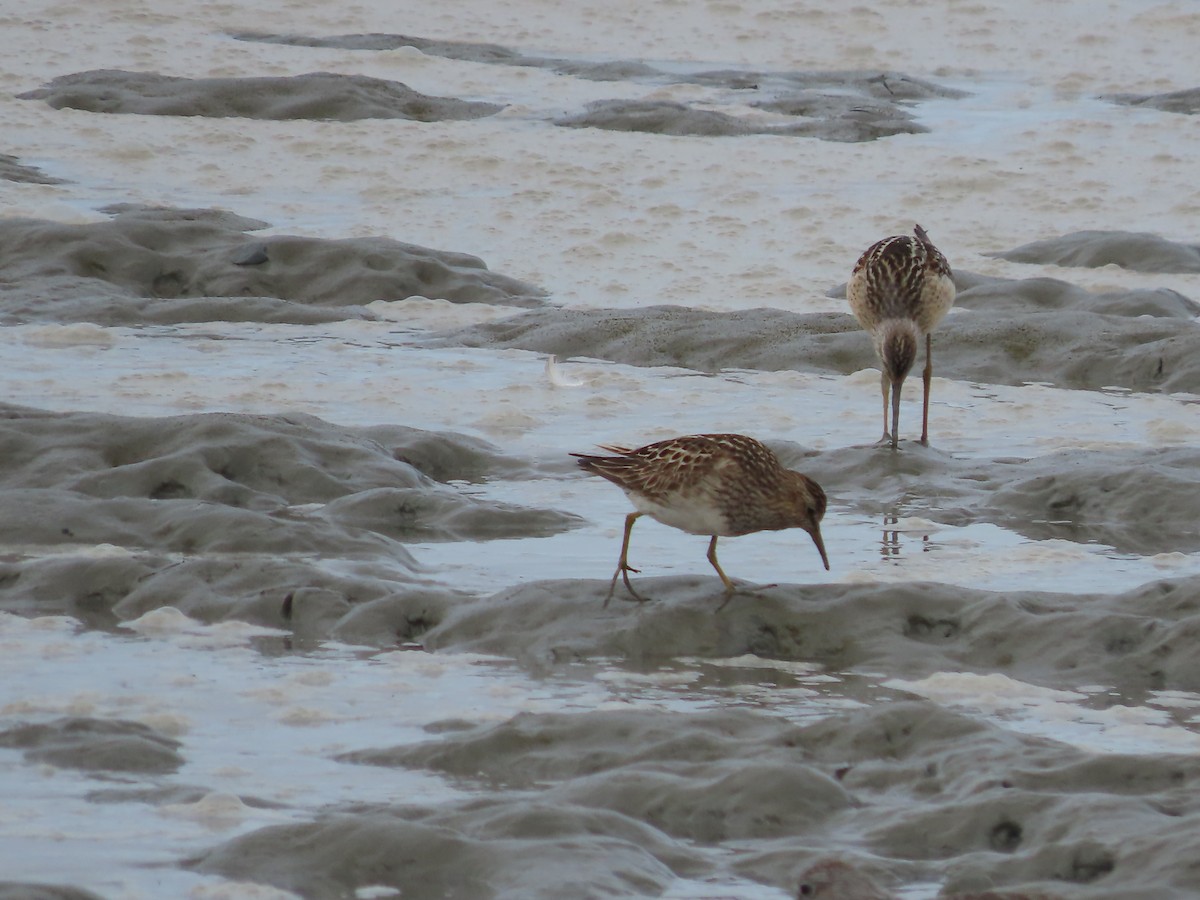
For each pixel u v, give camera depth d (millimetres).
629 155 27391
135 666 9383
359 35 34969
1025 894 6336
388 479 13484
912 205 24812
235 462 13352
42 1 35875
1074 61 34062
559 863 6551
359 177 26094
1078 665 9617
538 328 19188
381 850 6656
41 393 16000
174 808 7219
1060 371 18016
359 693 9008
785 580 11234
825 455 14492
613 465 10445
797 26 36125
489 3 37344
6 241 21516
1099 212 24578
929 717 8195
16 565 10852
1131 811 6895
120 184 25188
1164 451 14430
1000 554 11945
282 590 10492
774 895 6473
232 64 32250
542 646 9891
